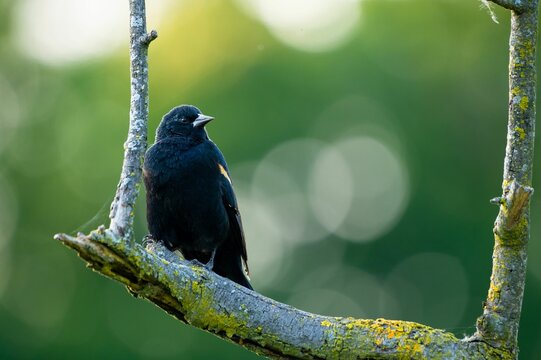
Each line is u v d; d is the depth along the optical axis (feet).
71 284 55.62
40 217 57.06
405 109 57.82
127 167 20.06
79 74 58.90
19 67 60.59
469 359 20.16
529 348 58.75
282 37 58.34
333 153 56.65
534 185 60.75
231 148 55.36
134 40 20.81
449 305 57.36
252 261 58.90
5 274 56.65
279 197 56.95
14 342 55.16
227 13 59.00
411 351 20.21
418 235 57.77
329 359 20.51
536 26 20.45
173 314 20.89
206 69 58.13
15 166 58.08
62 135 58.23
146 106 20.70
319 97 56.34
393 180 57.57
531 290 59.21
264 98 56.24
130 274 19.72
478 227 57.72
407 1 60.64
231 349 52.47
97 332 54.39
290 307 20.92
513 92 20.51
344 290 58.65
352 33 58.65
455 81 59.52
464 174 58.29
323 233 58.70
